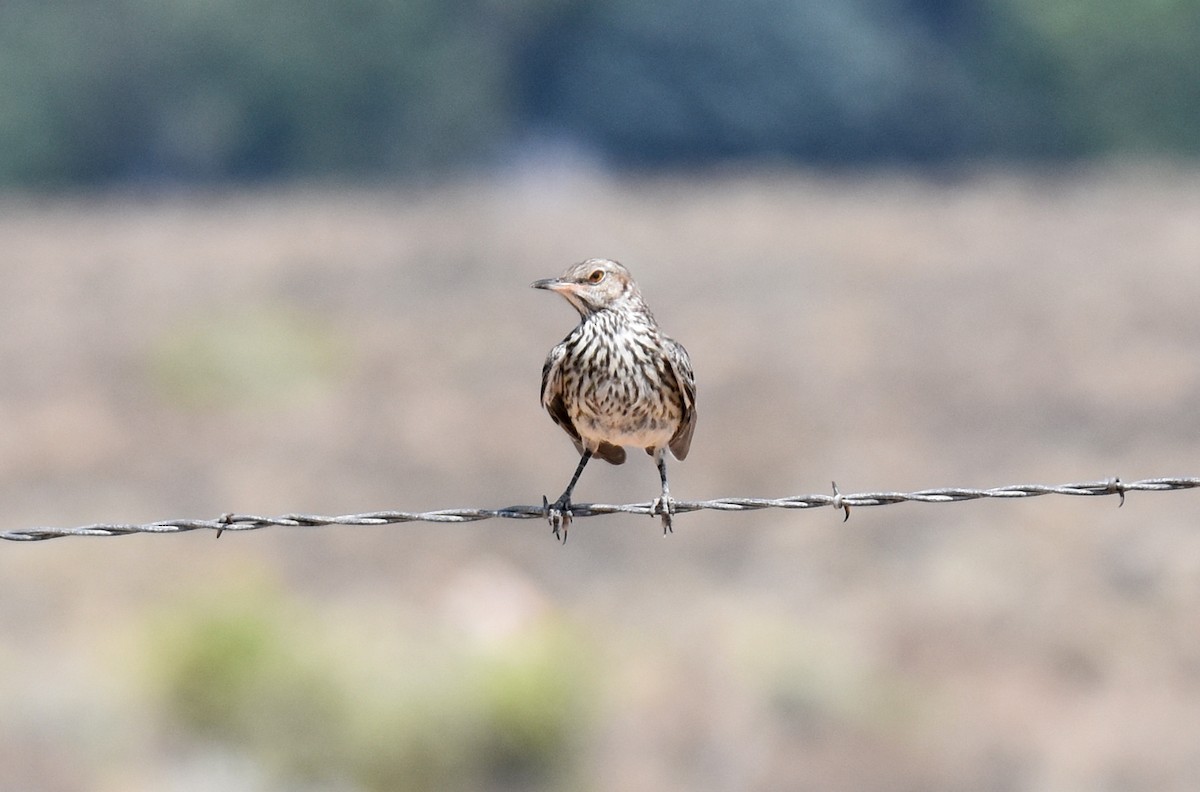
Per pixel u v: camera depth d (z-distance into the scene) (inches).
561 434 1200.2
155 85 4119.1
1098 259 1883.6
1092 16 3932.1
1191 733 657.0
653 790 613.3
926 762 633.6
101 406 1338.6
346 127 4165.8
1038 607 804.6
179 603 692.1
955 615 788.0
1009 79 4190.5
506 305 1728.6
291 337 1496.1
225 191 3469.5
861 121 4311.0
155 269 2005.4
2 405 1346.0
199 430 1264.8
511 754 604.4
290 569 901.2
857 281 1796.3
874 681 698.8
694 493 1036.5
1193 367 1354.6
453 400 1326.3
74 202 3112.7
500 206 2466.8
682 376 383.9
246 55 4065.0
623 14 4379.9
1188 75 3922.2
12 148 4052.7
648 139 4402.1
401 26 4094.5
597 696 628.1
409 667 621.0
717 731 648.4
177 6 4028.1
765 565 898.7
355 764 606.9
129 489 1098.1
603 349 380.2
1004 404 1255.5
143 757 622.5
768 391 1306.6
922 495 345.7
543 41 4434.1
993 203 2365.9
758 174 3602.4
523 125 4421.8
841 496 348.8
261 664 623.2
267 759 611.5
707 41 4333.2
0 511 1035.3
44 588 852.6
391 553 933.2
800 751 642.2
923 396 1286.9
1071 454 1103.0
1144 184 2593.5
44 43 4087.1
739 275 1825.8
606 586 874.1
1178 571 841.5
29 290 1888.5
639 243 2044.8
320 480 1109.1
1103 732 663.1
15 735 628.7
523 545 942.4
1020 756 641.6
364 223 2317.9
